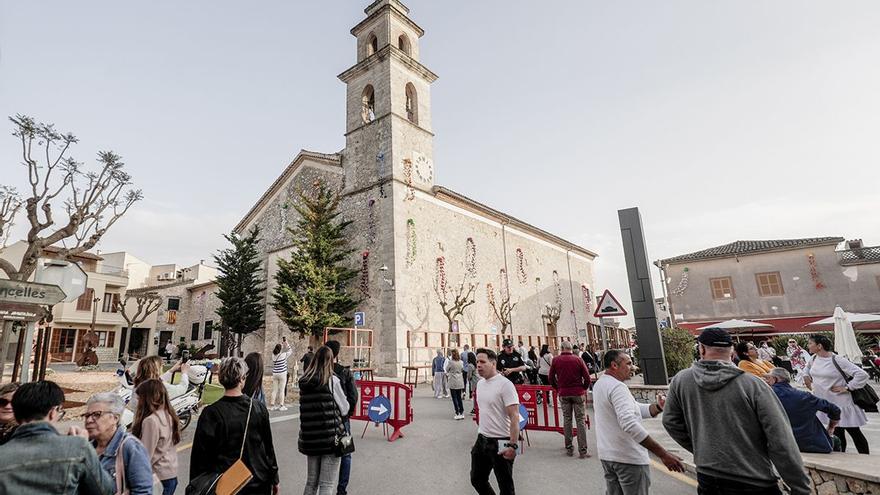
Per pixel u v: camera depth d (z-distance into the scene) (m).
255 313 28.84
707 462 3.02
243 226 34.12
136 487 3.14
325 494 4.54
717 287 31.59
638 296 12.91
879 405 12.45
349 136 26.38
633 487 3.78
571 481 6.28
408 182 24.28
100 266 42.28
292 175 30.41
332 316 21.03
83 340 36.72
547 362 12.92
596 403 4.20
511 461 4.43
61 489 2.43
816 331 27.20
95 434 3.26
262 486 3.77
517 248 33.47
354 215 24.70
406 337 21.55
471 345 25.80
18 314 7.62
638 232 13.33
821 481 5.02
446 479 6.48
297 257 22.55
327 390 4.79
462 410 11.56
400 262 22.34
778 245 30.88
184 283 45.59
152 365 5.14
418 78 27.52
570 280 40.09
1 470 2.36
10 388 3.62
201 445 3.64
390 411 9.23
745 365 6.78
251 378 4.98
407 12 28.19
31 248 13.07
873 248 29.16
